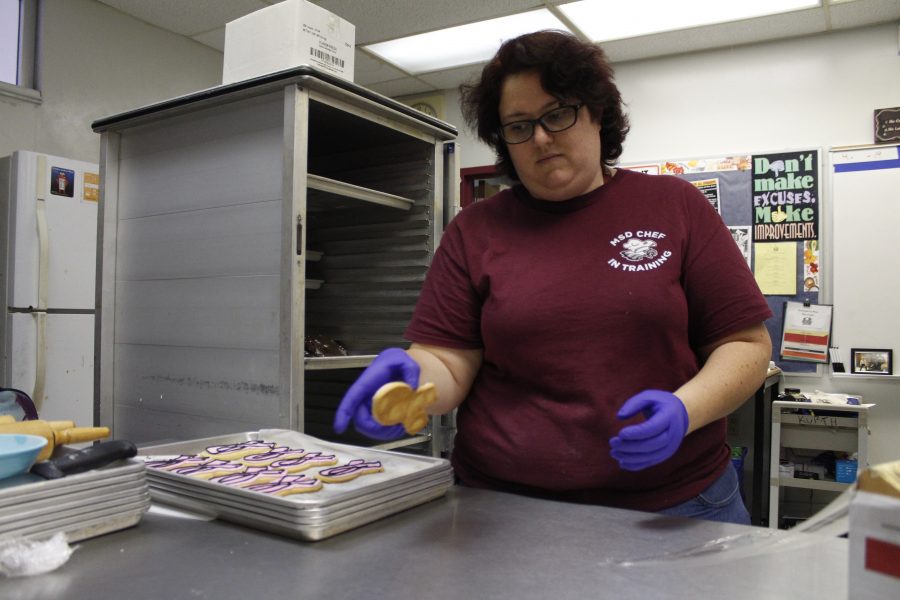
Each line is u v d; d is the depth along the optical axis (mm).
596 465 893
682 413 752
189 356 1440
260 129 1334
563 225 980
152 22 3645
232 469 855
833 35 3377
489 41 3588
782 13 3164
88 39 3387
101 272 1599
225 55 1483
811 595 533
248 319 1336
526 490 949
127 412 1576
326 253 1819
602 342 906
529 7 3160
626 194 980
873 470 420
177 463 886
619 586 559
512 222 1031
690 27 3330
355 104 1385
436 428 1601
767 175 3484
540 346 932
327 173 1833
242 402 1341
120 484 685
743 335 913
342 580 571
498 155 1110
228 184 1384
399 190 1685
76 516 642
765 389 3076
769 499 3027
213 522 732
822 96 3398
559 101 924
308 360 1300
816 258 3393
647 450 721
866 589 416
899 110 3229
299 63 1357
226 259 1381
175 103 1417
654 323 894
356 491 706
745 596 534
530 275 959
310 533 656
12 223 2736
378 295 1711
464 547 657
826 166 3387
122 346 1595
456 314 1039
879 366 3258
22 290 2719
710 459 940
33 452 648
